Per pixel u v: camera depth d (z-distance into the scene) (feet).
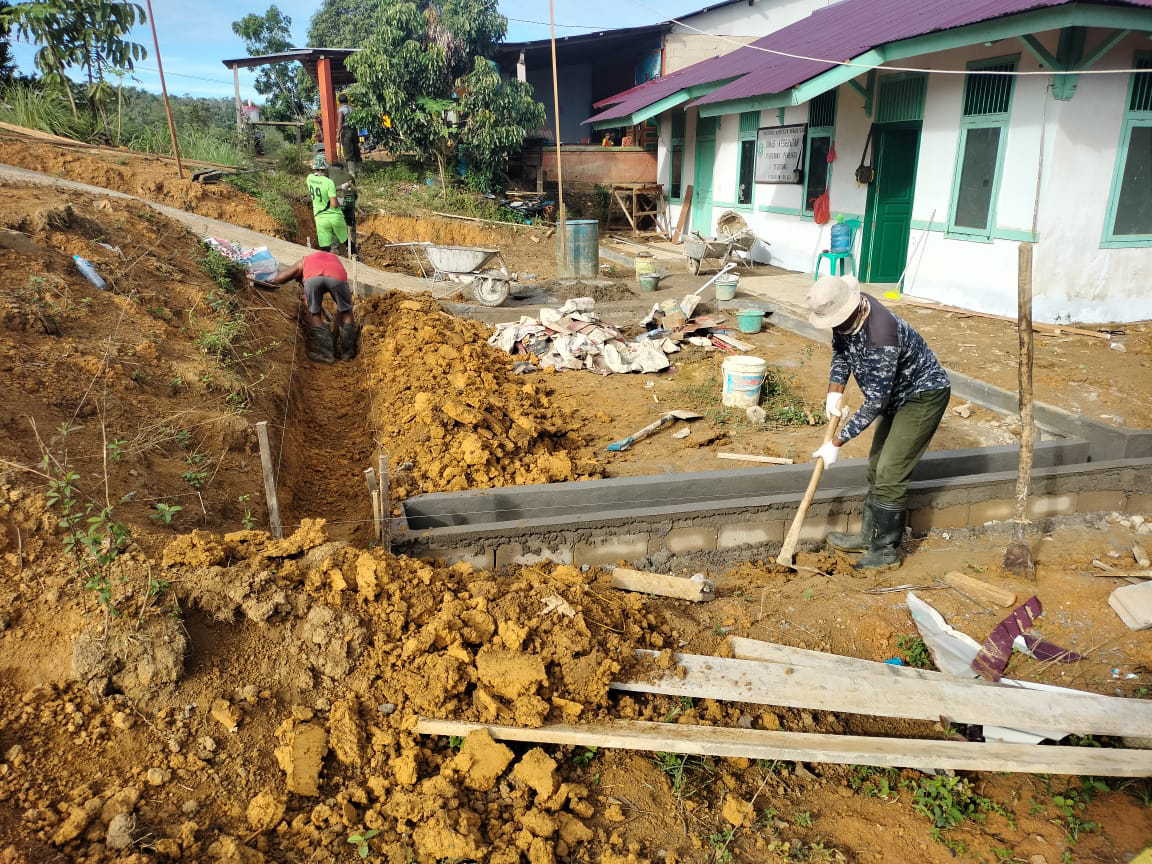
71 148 49.60
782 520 19.57
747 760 12.83
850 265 42.22
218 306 27.99
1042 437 24.34
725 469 21.71
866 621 16.19
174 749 10.68
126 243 28.78
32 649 11.16
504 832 10.71
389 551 17.06
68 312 21.58
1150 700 13.78
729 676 13.74
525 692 12.45
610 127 71.31
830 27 51.47
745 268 51.55
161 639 11.30
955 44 30.94
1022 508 17.88
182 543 12.85
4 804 9.50
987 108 33.50
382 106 64.59
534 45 76.79
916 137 41.06
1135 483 21.56
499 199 69.05
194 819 10.03
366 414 27.27
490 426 22.91
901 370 16.97
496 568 18.16
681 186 67.92
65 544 12.37
